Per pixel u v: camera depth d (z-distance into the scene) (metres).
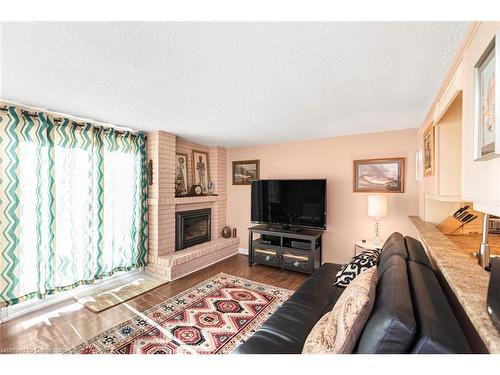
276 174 4.45
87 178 2.98
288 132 3.63
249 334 2.15
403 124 3.14
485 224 1.35
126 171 3.43
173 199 3.80
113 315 2.46
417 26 1.22
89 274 3.00
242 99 2.27
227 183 5.03
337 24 1.21
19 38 1.31
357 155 3.69
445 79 1.80
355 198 3.71
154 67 1.65
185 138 4.11
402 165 3.37
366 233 3.63
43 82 1.89
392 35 1.30
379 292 1.26
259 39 1.34
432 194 2.23
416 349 0.83
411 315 0.90
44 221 2.61
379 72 1.73
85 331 2.19
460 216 2.36
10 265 2.36
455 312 1.33
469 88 1.18
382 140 3.51
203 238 4.45
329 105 2.43
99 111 2.63
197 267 3.84
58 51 1.45
